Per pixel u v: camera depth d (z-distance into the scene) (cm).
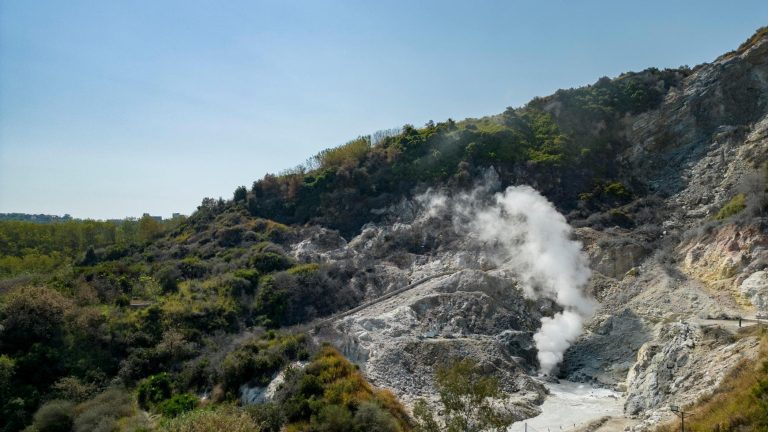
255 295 5941
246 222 8125
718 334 3659
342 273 6353
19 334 4753
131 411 4216
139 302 5875
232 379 4206
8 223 9681
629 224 6688
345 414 3359
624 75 9119
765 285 4403
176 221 9831
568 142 8131
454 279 5606
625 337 4803
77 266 7275
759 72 7469
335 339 4544
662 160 7675
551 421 3697
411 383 4122
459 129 8894
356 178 8444
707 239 5394
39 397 4303
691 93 7900
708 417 2862
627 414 3681
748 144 6831
